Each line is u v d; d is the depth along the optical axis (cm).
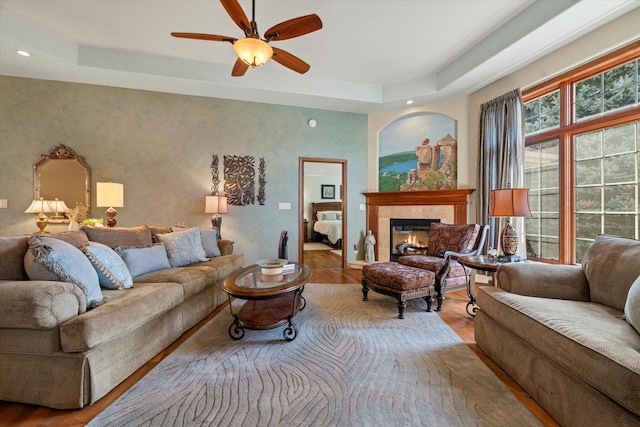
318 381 171
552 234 342
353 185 527
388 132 518
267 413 143
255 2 275
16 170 400
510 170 371
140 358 186
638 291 140
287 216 495
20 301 140
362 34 330
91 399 149
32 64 352
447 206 463
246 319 232
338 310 296
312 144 504
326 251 691
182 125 450
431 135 482
